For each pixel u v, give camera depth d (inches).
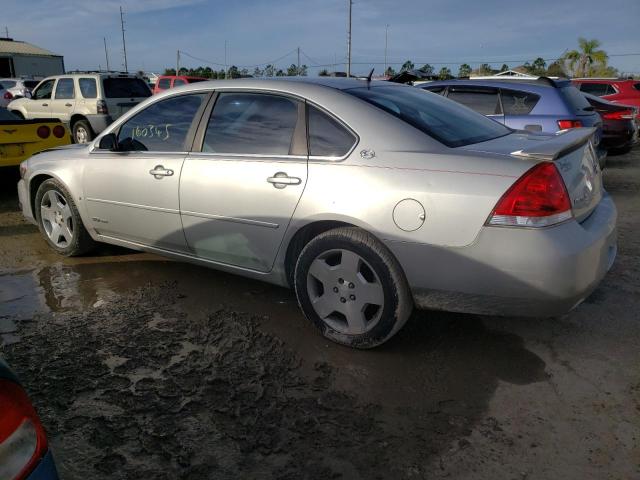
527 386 113.2
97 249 200.1
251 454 93.7
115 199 167.3
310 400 108.8
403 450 94.7
